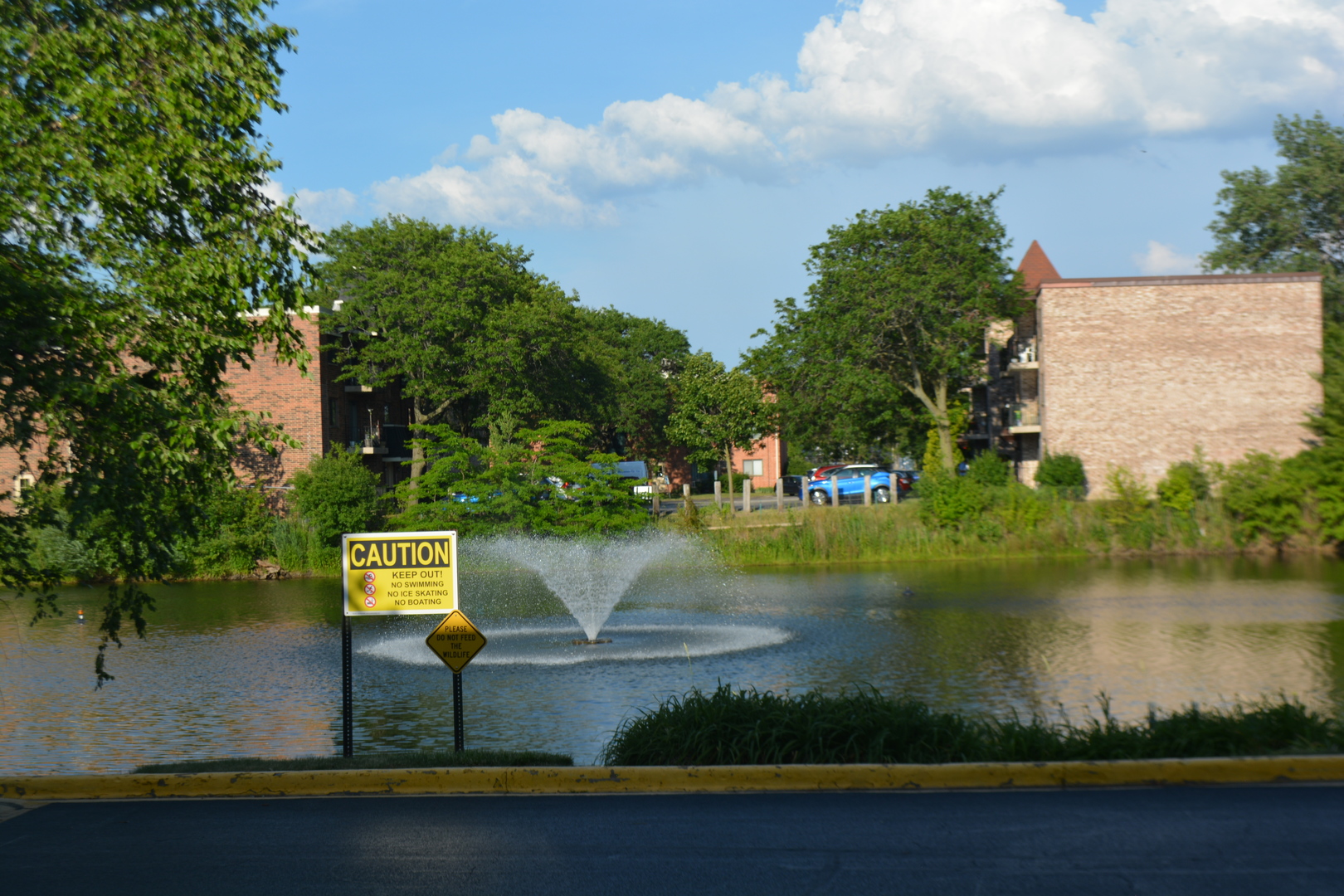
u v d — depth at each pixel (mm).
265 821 8602
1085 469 47156
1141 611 25469
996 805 8672
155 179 10672
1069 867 7086
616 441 89000
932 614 25984
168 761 13578
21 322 10086
